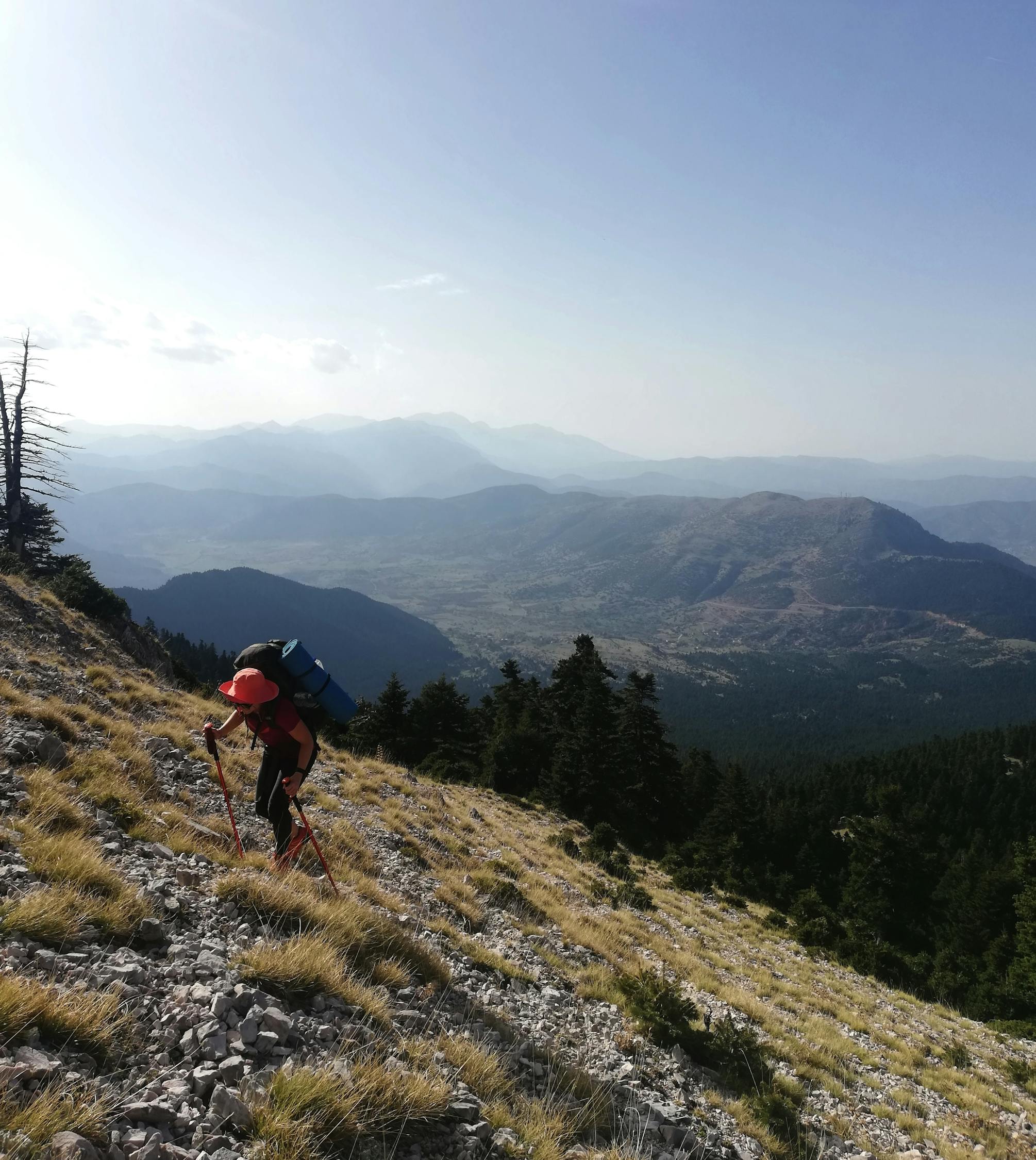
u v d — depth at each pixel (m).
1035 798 122.38
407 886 10.99
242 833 8.98
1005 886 59.19
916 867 55.97
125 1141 2.91
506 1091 5.16
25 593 21.69
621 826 54.34
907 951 51.50
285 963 4.83
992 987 32.66
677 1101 7.29
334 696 6.63
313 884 7.09
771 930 34.62
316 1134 3.44
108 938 4.58
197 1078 3.46
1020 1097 16.78
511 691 72.38
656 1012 9.61
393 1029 4.99
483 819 26.17
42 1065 3.07
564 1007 8.77
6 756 7.59
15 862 4.93
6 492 37.12
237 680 6.28
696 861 48.81
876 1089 13.01
